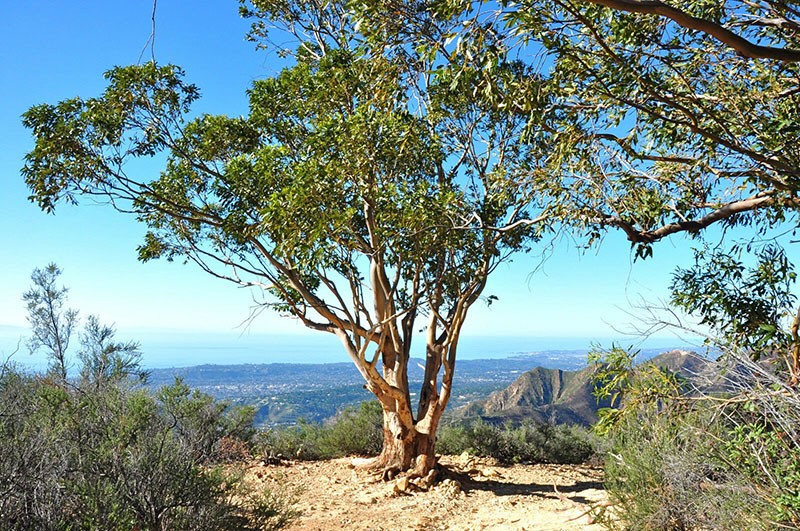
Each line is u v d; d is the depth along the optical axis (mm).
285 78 10852
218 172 11547
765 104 5352
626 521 6102
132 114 11117
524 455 16234
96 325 10625
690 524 5492
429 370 13766
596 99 5352
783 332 5129
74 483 5090
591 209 5844
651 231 5910
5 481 4656
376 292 13539
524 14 4309
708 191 6004
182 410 7848
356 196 9945
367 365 12266
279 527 6855
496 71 4574
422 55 4637
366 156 9242
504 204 10703
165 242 13031
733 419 5199
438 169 11219
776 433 4406
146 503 5340
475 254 11773
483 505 10414
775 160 4715
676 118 5285
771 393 4344
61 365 10609
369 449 15977
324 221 8797
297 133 11281
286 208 8734
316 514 9602
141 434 5906
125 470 5410
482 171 11406
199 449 7641
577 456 16312
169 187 11758
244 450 13578
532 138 6387
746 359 4422
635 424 6348
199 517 5586
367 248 11938
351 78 10250
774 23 4766
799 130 4789
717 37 3680
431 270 12609
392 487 11594
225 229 11180
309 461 15281
